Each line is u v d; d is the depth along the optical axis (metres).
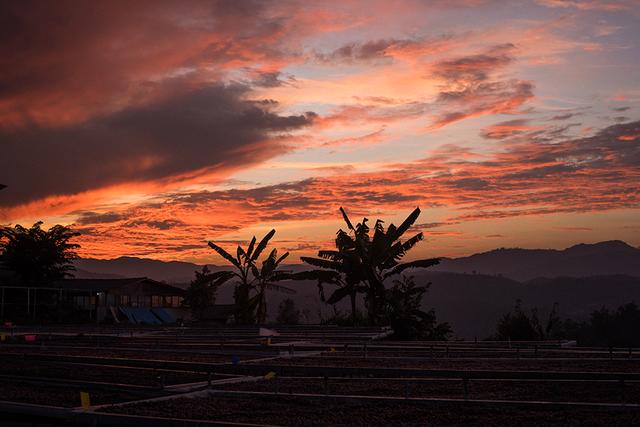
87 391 13.84
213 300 63.78
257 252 47.84
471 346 26.59
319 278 42.03
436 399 11.54
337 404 11.91
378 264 40.62
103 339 31.67
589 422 9.91
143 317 58.31
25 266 56.94
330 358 20.86
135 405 11.85
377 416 10.69
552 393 12.68
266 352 23.03
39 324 50.28
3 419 11.36
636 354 21.14
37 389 14.02
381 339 34.50
